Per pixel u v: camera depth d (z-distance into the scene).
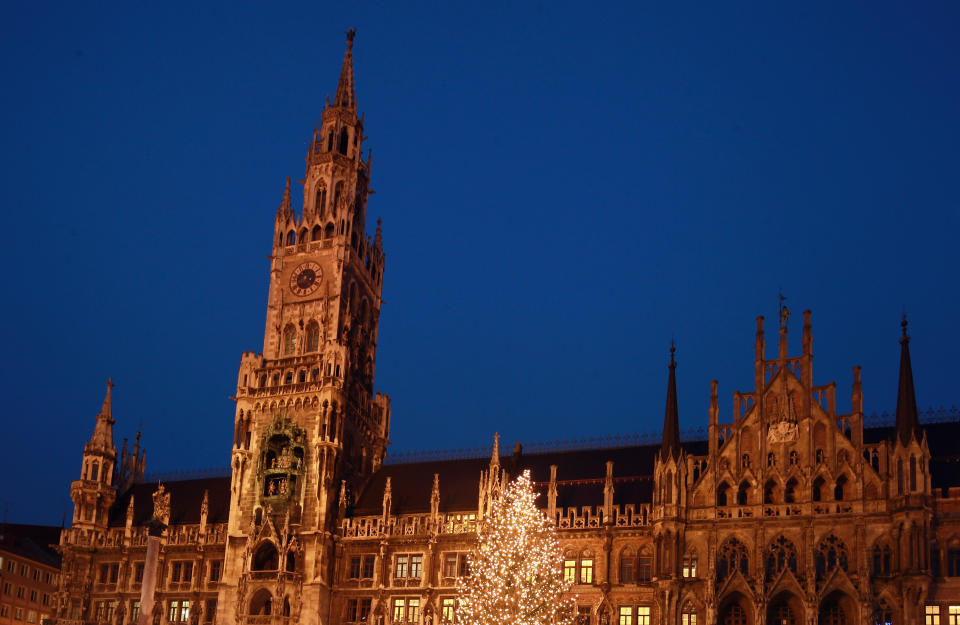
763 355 89.00
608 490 92.19
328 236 114.38
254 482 105.25
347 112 120.50
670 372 91.56
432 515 98.50
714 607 81.88
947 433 87.19
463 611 82.06
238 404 108.12
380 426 115.19
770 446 86.19
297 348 109.75
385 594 97.81
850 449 83.75
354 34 125.56
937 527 79.00
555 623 80.12
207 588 105.81
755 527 83.81
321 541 99.56
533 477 101.12
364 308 115.88
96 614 110.38
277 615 97.62
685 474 87.44
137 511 117.38
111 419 119.62
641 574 89.38
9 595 132.00
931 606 77.44
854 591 79.06
